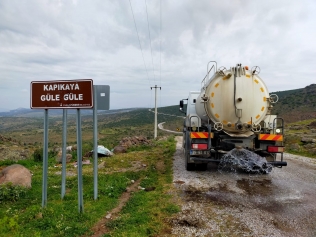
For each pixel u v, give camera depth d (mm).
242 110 8070
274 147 8266
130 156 12625
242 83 8094
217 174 8859
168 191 6840
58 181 7902
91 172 9156
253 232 4555
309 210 5633
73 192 6742
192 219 4945
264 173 8906
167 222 4902
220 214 5316
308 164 11086
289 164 10992
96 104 6367
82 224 4793
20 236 4285
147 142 18109
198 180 8031
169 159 11844
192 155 8484
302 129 28469
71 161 11648
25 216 5113
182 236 4375
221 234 4461
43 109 5715
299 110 60344
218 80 8242
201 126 9273
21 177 7125
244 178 8352
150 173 8953
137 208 5629
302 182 7957
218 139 8727
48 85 5594
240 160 8203
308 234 4523
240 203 6004
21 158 13734
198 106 9898
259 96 8125
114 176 8312
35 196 6512
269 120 8461
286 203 6051
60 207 5562
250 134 8305
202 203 5949
